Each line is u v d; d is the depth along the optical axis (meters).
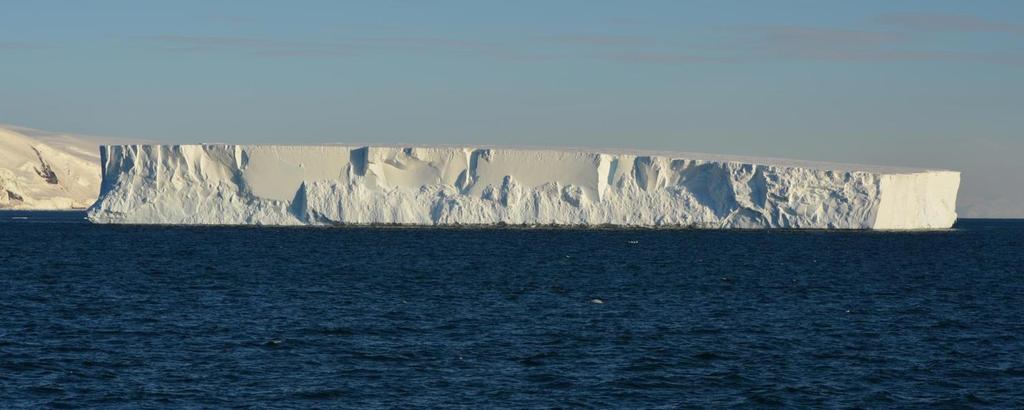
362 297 182.88
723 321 157.25
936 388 113.94
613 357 127.38
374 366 120.69
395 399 106.06
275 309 164.88
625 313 165.00
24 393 106.75
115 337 136.88
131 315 156.75
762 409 105.00
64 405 102.81
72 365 119.12
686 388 112.56
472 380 114.44
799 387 113.25
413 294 188.75
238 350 128.88
